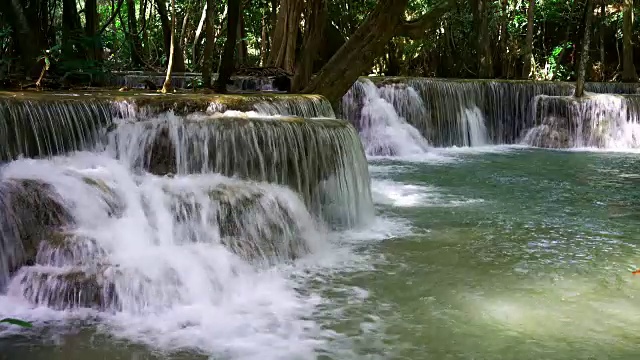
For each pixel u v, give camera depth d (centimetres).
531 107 1947
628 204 1021
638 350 508
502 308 588
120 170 734
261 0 2386
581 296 620
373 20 1175
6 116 709
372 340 517
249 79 1512
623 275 681
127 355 480
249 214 696
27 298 557
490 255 741
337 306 583
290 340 513
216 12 2428
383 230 844
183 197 688
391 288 630
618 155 1661
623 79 2566
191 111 868
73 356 476
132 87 1383
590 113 1852
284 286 627
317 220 830
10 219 591
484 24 2400
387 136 1647
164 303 561
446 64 2581
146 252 619
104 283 555
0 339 497
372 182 1189
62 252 586
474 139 1877
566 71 2748
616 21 2812
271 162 794
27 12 1263
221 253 634
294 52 1772
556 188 1155
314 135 832
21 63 1241
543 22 2861
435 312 575
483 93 1902
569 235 833
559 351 505
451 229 853
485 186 1168
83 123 786
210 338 512
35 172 670
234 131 779
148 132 782
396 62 2600
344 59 1191
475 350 504
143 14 2222
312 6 1287
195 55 2505
